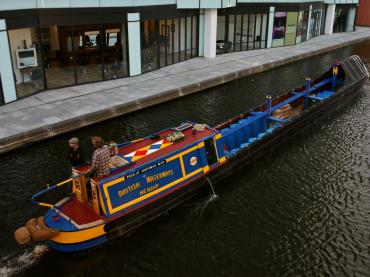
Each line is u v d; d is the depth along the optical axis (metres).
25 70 16.48
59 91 17.72
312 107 14.94
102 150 8.45
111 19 18.91
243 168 12.16
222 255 8.72
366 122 16.02
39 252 8.61
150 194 9.34
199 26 24.97
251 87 20.47
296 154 13.21
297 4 29.78
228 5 24.69
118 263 8.45
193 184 10.28
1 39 15.02
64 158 12.47
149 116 16.02
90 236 8.28
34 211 9.96
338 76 19.56
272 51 28.39
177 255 8.70
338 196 10.91
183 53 24.39
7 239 9.00
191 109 16.95
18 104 15.88
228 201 10.59
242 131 13.02
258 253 8.79
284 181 11.59
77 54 18.27
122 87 18.47
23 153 12.72
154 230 9.39
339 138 14.48
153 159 9.40
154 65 21.89
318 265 8.47
